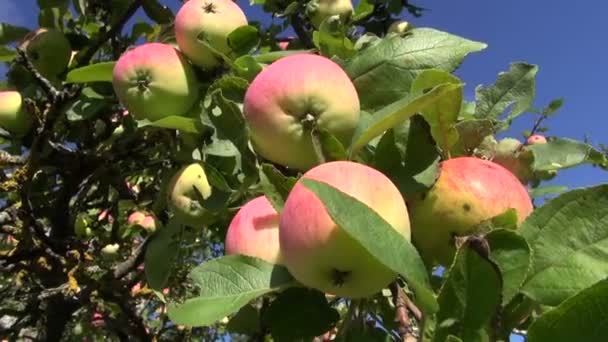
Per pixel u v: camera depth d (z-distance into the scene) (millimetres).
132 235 717
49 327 706
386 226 233
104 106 580
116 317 756
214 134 396
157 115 486
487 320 233
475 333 233
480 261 237
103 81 576
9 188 544
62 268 624
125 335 724
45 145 606
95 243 768
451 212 309
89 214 850
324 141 312
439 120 340
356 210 228
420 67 376
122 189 729
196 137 454
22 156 631
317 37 459
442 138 344
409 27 764
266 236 331
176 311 297
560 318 208
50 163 653
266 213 341
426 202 314
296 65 329
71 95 540
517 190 320
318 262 259
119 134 691
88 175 673
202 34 482
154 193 734
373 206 263
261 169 314
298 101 319
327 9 678
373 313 342
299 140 323
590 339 205
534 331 210
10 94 631
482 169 321
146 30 710
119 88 481
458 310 236
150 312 979
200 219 471
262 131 328
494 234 250
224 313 294
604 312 204
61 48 638
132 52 482
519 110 425
